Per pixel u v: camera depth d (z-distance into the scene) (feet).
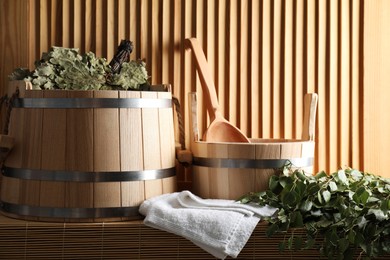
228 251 3.77
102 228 3.96
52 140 4.01
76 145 3.99
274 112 5.12
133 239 3.97
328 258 3.84
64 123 4.00
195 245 3.96
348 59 5.16
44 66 4.31
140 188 4.12
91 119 3.99
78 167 3.99
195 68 5.08
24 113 4.14
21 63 4.94
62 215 4.01
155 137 4.20
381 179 4.16
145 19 5.05
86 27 4.99
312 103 4.65
